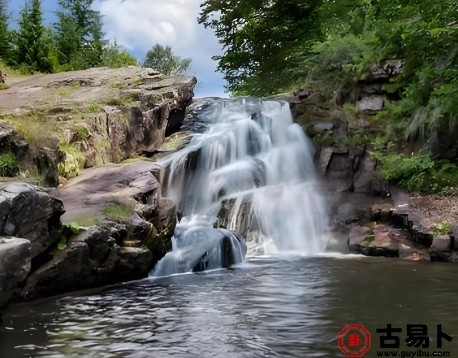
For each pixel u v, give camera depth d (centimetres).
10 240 554
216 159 1421
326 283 756
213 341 487
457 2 933
